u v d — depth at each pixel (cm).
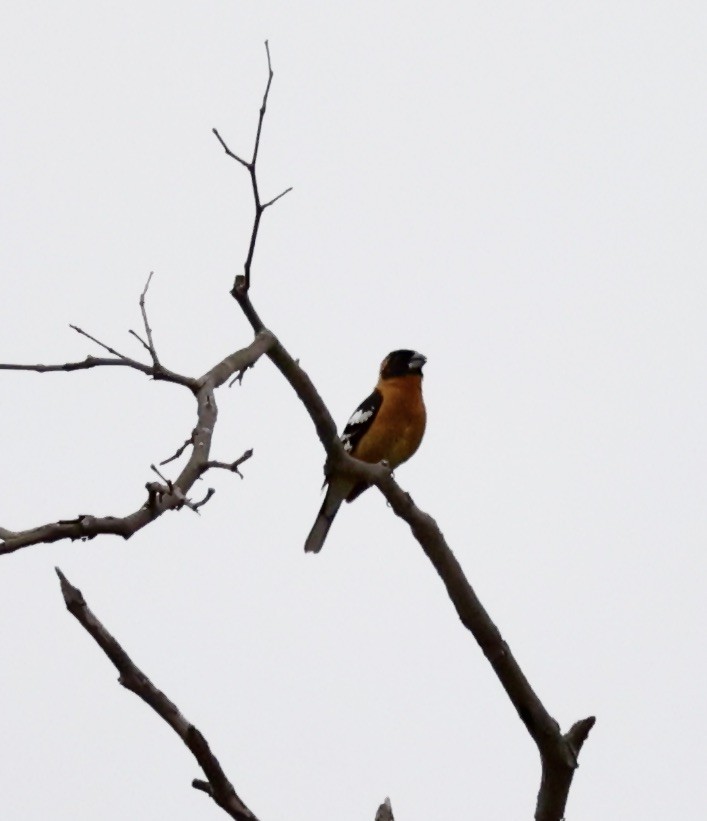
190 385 803
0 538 605
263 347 902
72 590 669
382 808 778
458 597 927
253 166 923
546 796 909
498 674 911
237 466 722
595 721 903
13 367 787
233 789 689
